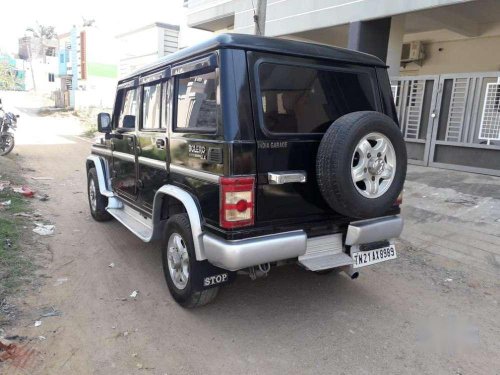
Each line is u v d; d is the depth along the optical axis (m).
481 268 4.82
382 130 3.28
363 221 3.65
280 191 3.21
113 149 5.52
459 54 13.20
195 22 15.10
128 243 5.43
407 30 12.48
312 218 3.45
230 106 3.03
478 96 7.91
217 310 3.76
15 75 51.38
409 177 8.08
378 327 3.55
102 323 3.49
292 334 3.41
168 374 2.88
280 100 3.26
